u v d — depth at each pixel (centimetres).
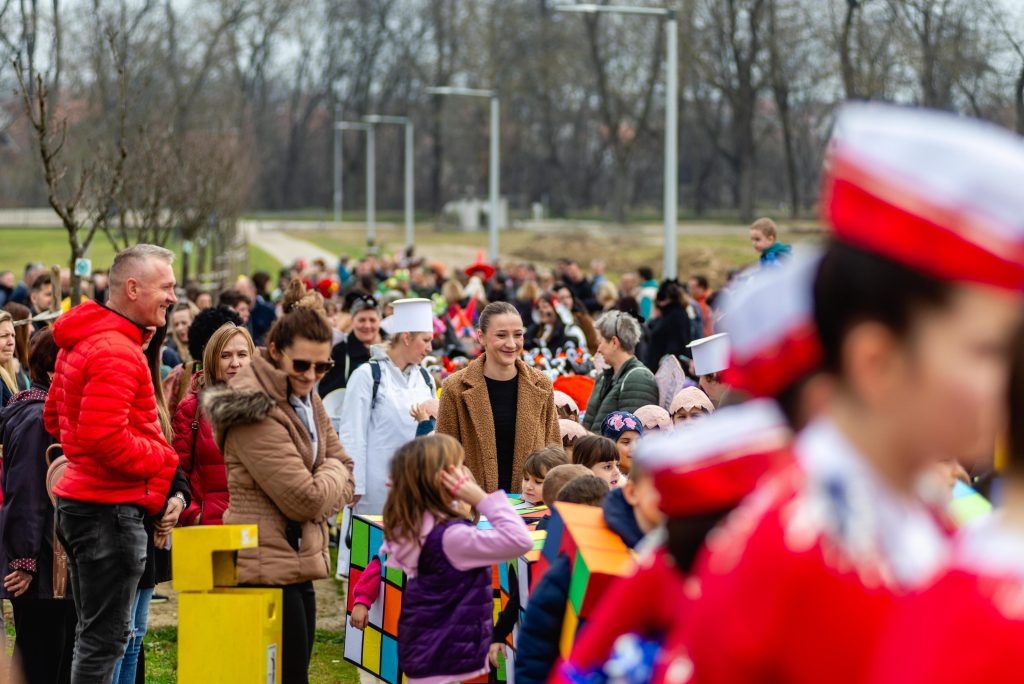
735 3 8312
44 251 6894
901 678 163
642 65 8350
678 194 12612
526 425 909
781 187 12069
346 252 8438
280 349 696
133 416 701
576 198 12662
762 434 222
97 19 3281
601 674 281
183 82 5816
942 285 168
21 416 784
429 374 1014
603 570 449
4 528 773
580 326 1647
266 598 671
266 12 9844
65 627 803
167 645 1002
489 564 657
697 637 186
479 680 679
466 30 9862
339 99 12800
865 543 178
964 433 175
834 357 181
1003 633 158
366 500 952
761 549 182
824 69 7275
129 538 701
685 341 1566
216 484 808
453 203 11200
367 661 760
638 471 458
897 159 167
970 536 173
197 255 3812
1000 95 5128
